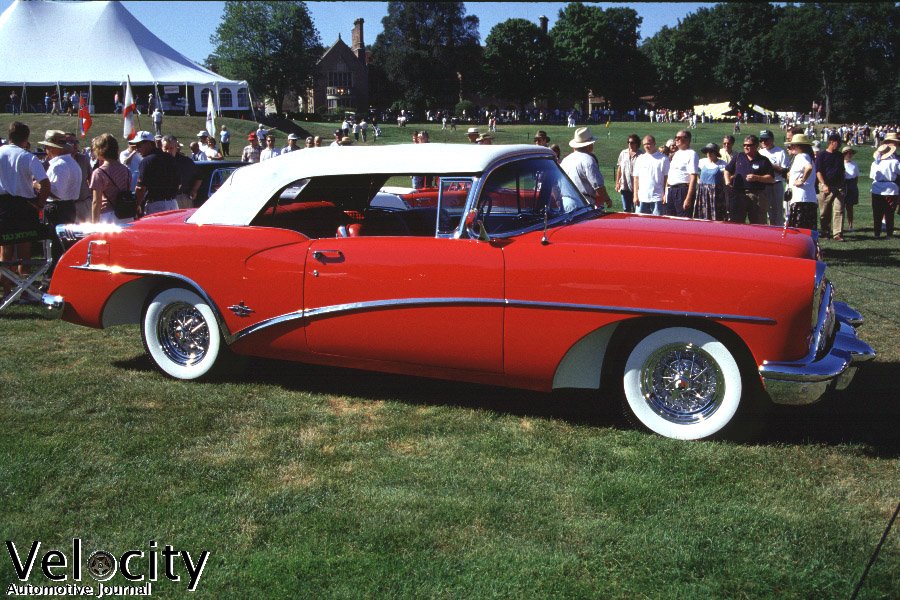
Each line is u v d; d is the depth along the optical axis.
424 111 86.69
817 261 3.87
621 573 2.80
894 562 2.85
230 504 3.36
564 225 4.43
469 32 86.12
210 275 4.79
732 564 2.84
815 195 10.35
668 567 2.83
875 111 53.25
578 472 3.64
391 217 4.59
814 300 3.80
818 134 57.66
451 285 4.21
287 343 4.70
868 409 4.44
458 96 91.12
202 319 5.01
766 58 82.06
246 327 4.75
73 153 8.66
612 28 89.75
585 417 4.39
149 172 7.64
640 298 3.89
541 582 2.74
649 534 3.05
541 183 4.64
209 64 77.81
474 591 2.70
